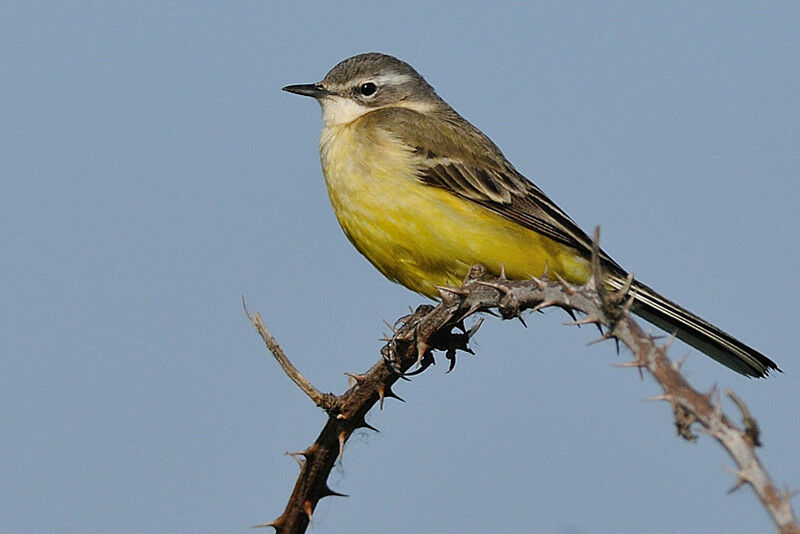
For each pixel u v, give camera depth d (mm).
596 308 6633
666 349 5820
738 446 4754
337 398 8094
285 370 8039
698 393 5219
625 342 6062
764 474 4617
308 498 8180
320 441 8195
